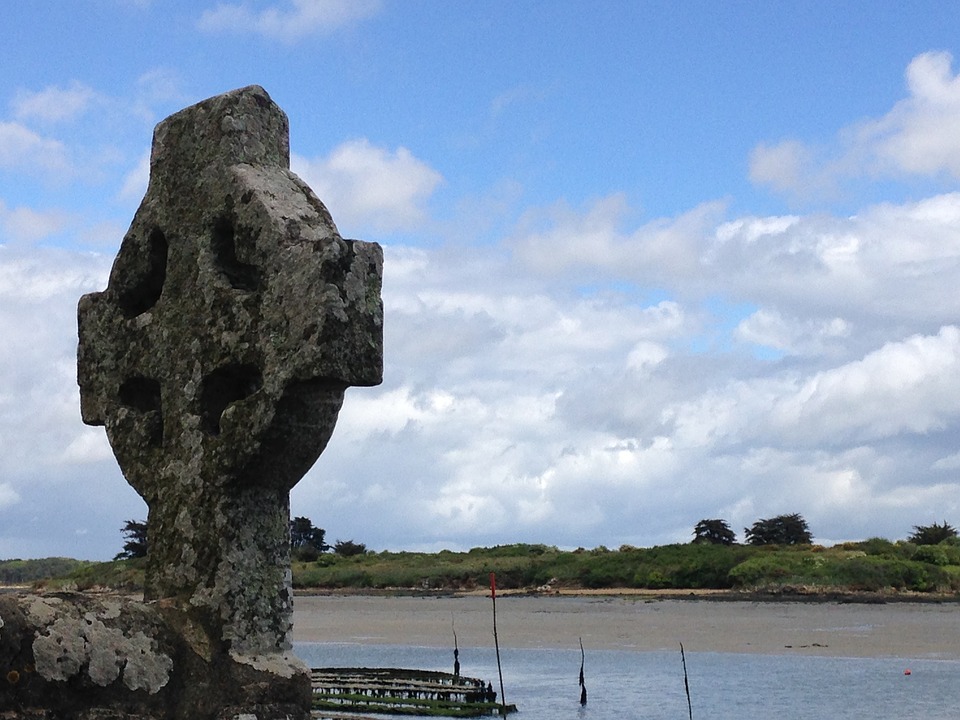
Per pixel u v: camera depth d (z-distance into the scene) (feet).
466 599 247.09
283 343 20.21
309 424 20.63
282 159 23.25
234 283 21.76
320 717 71.56
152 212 23.03
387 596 259.60
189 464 21.31
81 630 18.22
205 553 20.80
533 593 259.60
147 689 18.78
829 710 89.15
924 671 113.60
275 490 21.38
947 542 281.95
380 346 20.58
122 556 175.63
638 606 215.92
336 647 146.20
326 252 19.97
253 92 22.77
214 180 22.09
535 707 92.27
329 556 323.37
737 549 279.08
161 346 22.24
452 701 91.20
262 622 20.81
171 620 20.51
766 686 103.45
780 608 205.36
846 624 170.81
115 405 23.02
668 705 92.84
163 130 23.27
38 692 17.47
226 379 21.56
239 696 19.90
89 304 23.68
